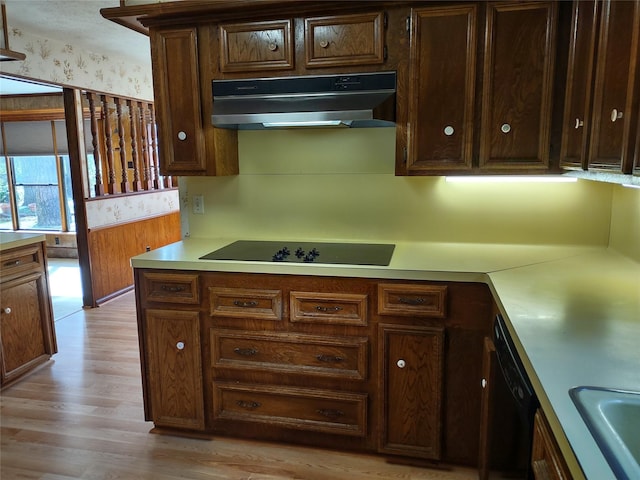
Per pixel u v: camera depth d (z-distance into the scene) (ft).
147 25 7.91
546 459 3.33
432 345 6.79
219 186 9.18
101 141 19.72
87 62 14.71
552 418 3.06
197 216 9.38
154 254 7.91
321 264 7.00
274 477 7.00
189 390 7.82
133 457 7.51
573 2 6.26
